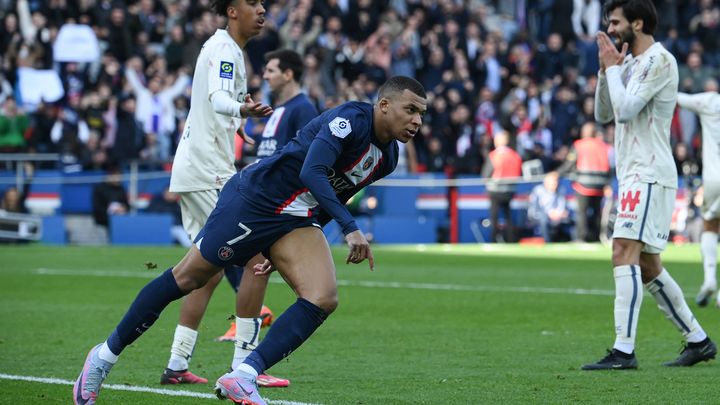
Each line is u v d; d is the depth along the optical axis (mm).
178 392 17344
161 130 62219
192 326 18344
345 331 24922
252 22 19047
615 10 19672
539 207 61594
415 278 39250
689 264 45281
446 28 71000
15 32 64625
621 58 19656
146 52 65875
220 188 19797
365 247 14352
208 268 15328
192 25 67938
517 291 34406
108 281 36938
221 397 14523
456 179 63562
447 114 66250
